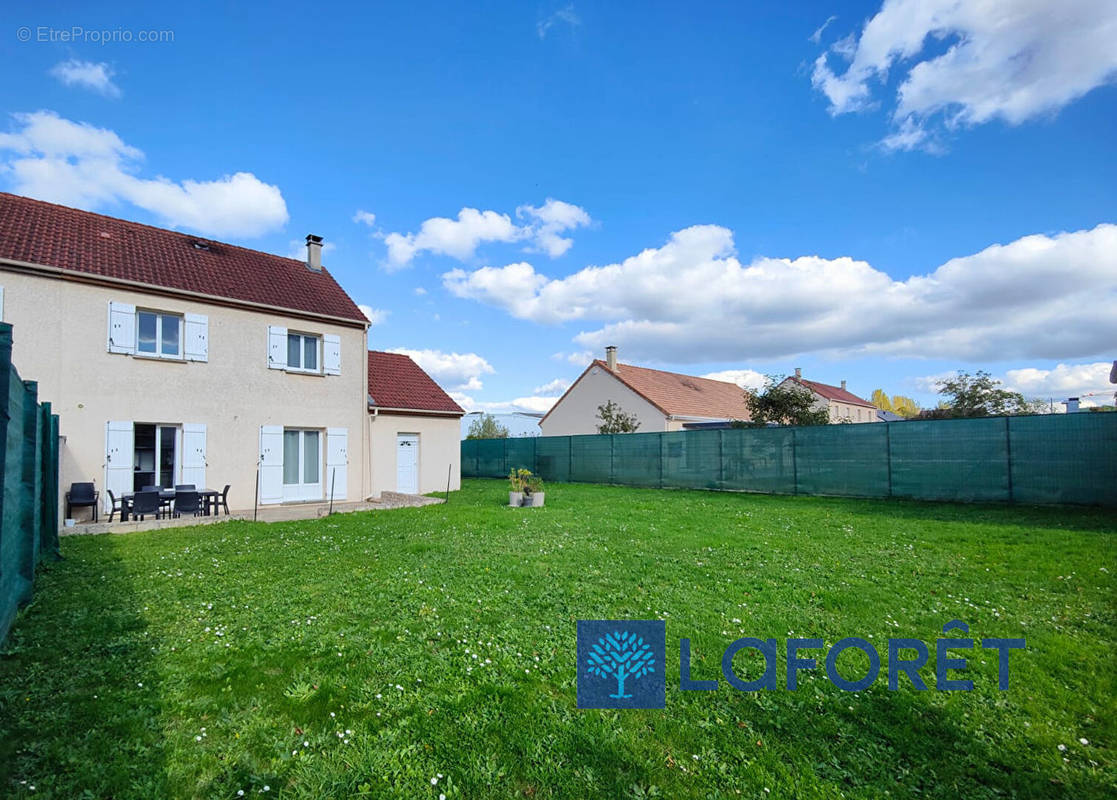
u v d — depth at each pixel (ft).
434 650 13.33
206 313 42.55
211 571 21.26
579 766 8.80
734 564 22.58
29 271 34.32
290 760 8.75
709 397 119.24
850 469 50.39
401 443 58.65
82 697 10.59
